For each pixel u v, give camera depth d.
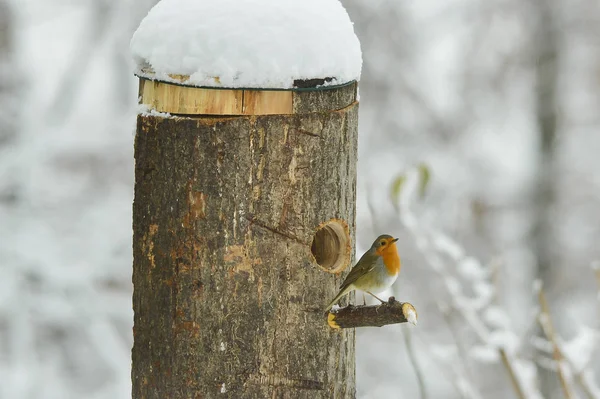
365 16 20.92
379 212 16.53
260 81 5.38
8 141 13.83
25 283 13.08
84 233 13.42
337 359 5.89
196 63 5.38
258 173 5.49
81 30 19.91
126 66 18.27
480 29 21.67
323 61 5.54
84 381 14.25
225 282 5.54
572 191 22.55
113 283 13.53
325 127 5.62
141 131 5.66
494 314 7.77
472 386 7.66
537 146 21.38
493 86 21.70
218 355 5.58
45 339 14.25
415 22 21.17
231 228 5.50
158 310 5.67
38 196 13.58
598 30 21.92
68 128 13.75
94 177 14.38
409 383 16.41
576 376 7.21
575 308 21.41
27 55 17.91
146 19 5.76
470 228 19.95
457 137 20.56
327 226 5.99
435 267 8.17
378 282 6.50
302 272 5.67
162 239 5.61
